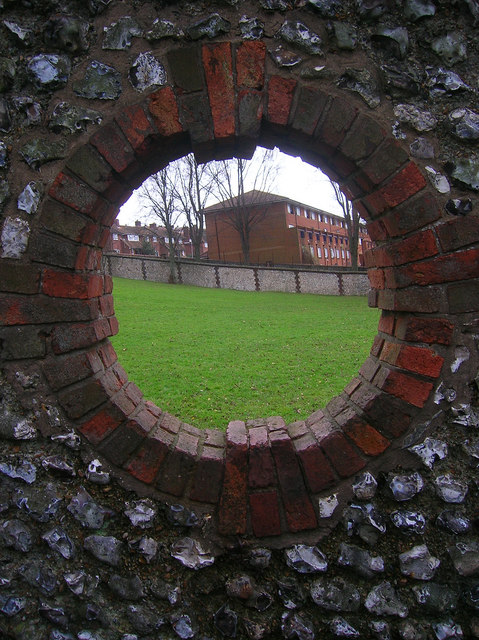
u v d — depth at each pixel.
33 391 1.65
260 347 8.52
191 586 1.66
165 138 1.66
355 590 1.64
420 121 1.64
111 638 1.63
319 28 1.64
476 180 1.62
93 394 1.67
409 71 1.65
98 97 1.63
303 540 1.67
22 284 1.61
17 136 1.63
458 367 1.64
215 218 40.88
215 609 1.65
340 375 6.52
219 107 1.63
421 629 1.61
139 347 8.31
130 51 1.63
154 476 1.67
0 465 1.65
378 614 1.63
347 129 1.64
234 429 1.86
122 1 1.63
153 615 1.64
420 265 1.63
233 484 1.67
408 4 1.64
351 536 1.67
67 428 1.67
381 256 1.74
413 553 1.64
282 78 1.63
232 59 1.62
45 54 1.63
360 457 1.68
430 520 1.65
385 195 1.64
